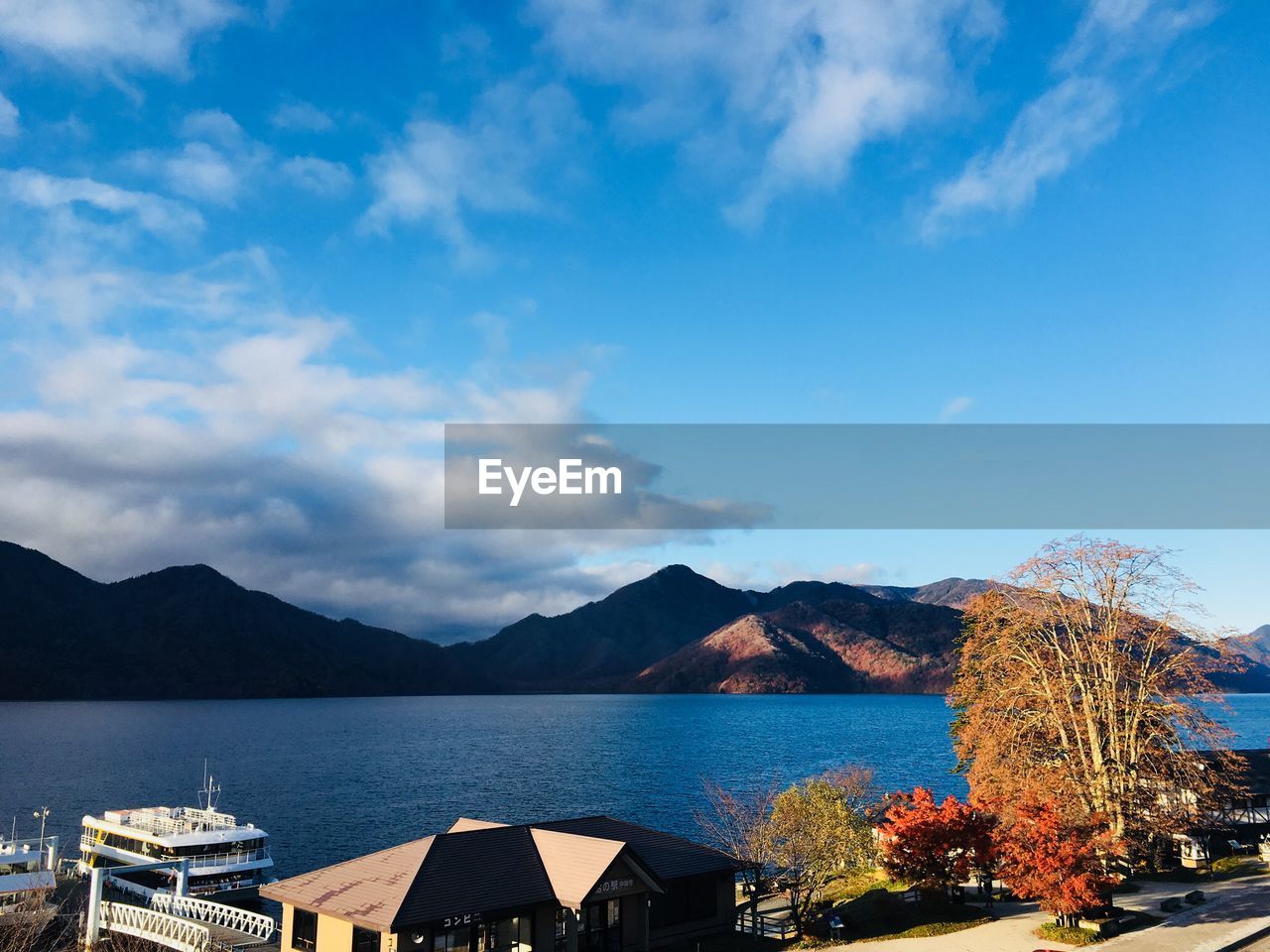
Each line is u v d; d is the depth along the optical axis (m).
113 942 58.16
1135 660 59.47
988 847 47.16
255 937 58.44
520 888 39.22
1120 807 53.88
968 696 71.62
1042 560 61.06
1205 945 37.12
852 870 58.66
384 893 37.28
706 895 45.56
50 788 148.38
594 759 188.75
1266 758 72.75
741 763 174.88
